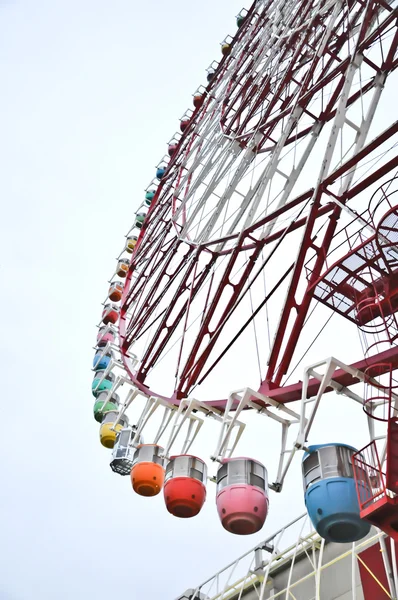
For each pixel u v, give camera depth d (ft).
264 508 56.95
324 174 61.36
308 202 64.69
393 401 47.44
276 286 65.16
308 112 77.10
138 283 108.06
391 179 50.03
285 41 97.09
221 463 59.98
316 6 92.12
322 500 46.93
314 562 82.74
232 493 57.00
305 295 59.26
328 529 46.85
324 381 50.39
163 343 86.33
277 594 83.66
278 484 53.42
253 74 107.14
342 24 85.35
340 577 81.05
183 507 63.72
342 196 60.08
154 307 95.61
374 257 53.47
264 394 58.29
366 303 56.49
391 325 50.21
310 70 78.02
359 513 46.01
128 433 92.84
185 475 64.69
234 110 108.88
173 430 66.69
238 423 60.70
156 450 74.74
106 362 122.01
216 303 73.31
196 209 96.78
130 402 86.17
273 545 93.66
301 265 59.57
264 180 74.90
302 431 50.11
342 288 59.41
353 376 50.16
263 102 96.58
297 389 55.21
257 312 66.49
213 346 71.31
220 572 100.17
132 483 73.82
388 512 40.37
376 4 71.15
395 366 48.14
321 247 61.87
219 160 99.25
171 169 127.54
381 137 55.72
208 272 86.02
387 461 41.01
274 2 114.21
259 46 109.60
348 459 48.62
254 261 72.23
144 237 118.01
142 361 87.71
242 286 72.23
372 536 79.15
